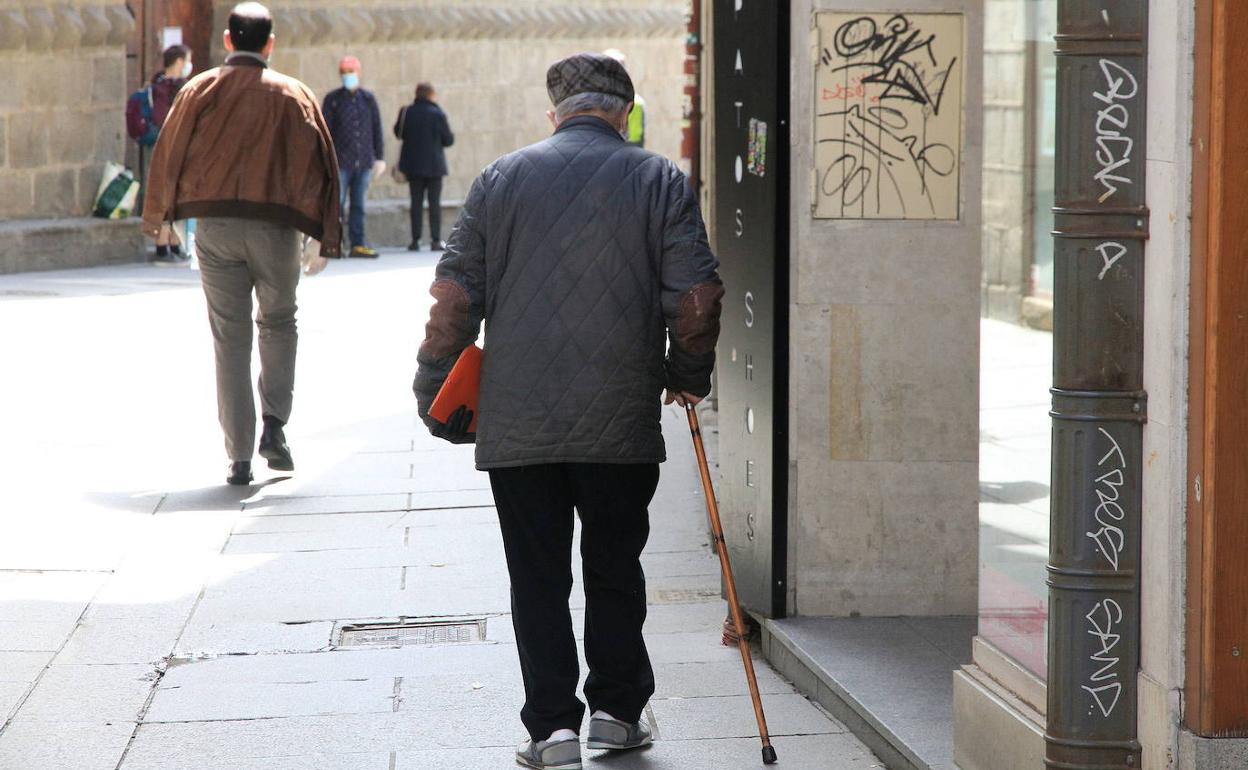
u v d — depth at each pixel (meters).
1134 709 5.52
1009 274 6.22
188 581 10.15
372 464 13.34
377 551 10.83
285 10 31.06
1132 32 5.31
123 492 12.37
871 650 8.12
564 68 7.19
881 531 8.65
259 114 12.05
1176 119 5.12
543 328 6.88
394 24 32.78
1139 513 5.47
